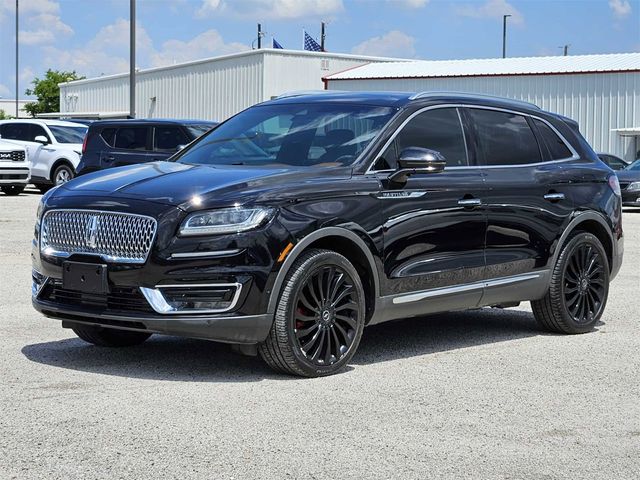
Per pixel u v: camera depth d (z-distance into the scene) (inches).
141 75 2049.7
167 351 264.1
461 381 235.9
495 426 197.9
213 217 223.5
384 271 249.1
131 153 665.6
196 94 1868.8
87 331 260.4
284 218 228.5
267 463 171.2
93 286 230.4
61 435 184.2
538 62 1635.1
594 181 312.5
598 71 1493.6
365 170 249.6
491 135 286.2
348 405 211.0
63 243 237.6
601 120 1496.1
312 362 234.8
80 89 2362.2
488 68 1641.2
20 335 280.5
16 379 227.5
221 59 1796.3
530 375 244.2
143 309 225.9
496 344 285.9
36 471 164.6
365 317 250.4
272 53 1694.1
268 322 227.3
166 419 196.2
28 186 1163.3
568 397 222.5
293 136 265.4
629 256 525.3
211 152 269.4
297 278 230.2
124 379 230.1
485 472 169.6
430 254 260.2
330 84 1733.5
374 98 273.4
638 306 360.2
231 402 210.8
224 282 222.7
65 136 994.7
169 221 223.5
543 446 185.6
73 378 229.6
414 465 172.2
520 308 357.1
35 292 246.4
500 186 279.0
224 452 176.4
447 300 266.8
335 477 164.9
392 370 246.7
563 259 297.7
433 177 262.8
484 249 274.7
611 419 205.3
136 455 173.6
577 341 293.0
